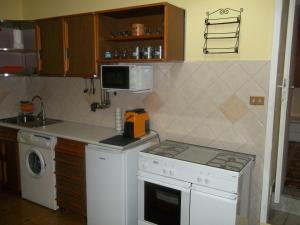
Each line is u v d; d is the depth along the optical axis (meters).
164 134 2.92
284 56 2.56
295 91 5.25
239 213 2.12
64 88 3.57
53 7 3.51
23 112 3.78
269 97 2.30
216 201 2.04
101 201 2.62
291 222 2.74
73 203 2.90
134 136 2.72
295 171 3.78
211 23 2.53
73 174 2.84
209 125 2.67
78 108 3.49
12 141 3.29
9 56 3.74
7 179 3.45
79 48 2.92
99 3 3.15
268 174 2.40
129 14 2.80
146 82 2.80
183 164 2.19
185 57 2.70
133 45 2.97
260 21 2.33
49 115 3.77
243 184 2.18
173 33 2.49
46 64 3.21
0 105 3.68
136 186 2.62
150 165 2.36
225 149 2.61
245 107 2.48
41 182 3.09
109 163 2.52
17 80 3.85
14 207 3.14
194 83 2.69
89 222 2.75
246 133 2.50
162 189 2.29
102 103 3.26
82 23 2.86
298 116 5.27
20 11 3.79
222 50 2.51
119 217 2.54
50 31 3.10
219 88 2.57
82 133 2.94
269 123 2.33
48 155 2.97
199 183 2.12
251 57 2.40
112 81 2.69
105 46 2.90
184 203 2.17
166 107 2.87
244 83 2.46
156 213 2.37
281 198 2.93
